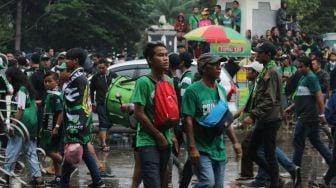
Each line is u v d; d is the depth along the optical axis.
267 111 14.77
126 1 61.78
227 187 16.11
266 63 14.98
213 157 11.68
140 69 23.44
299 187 16.03
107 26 61.00
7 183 15.69
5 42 60.38
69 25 58.66
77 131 14.92
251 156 15.26
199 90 11.69
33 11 62.47
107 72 21.50
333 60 32.97
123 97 17.72
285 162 15.85
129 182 16.92
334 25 61.28
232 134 12.05
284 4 40.91
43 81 18.77
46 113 16.66
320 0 60.94
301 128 17.05
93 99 21.78
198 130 11.66
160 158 11.21
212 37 30.19
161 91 11.14
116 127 24.02
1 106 15.55
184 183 14.04
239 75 28.28
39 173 16.36
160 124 11.12
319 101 16.81
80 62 15.04
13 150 15.50
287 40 36.66
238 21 38.34
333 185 16.50
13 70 15.66
